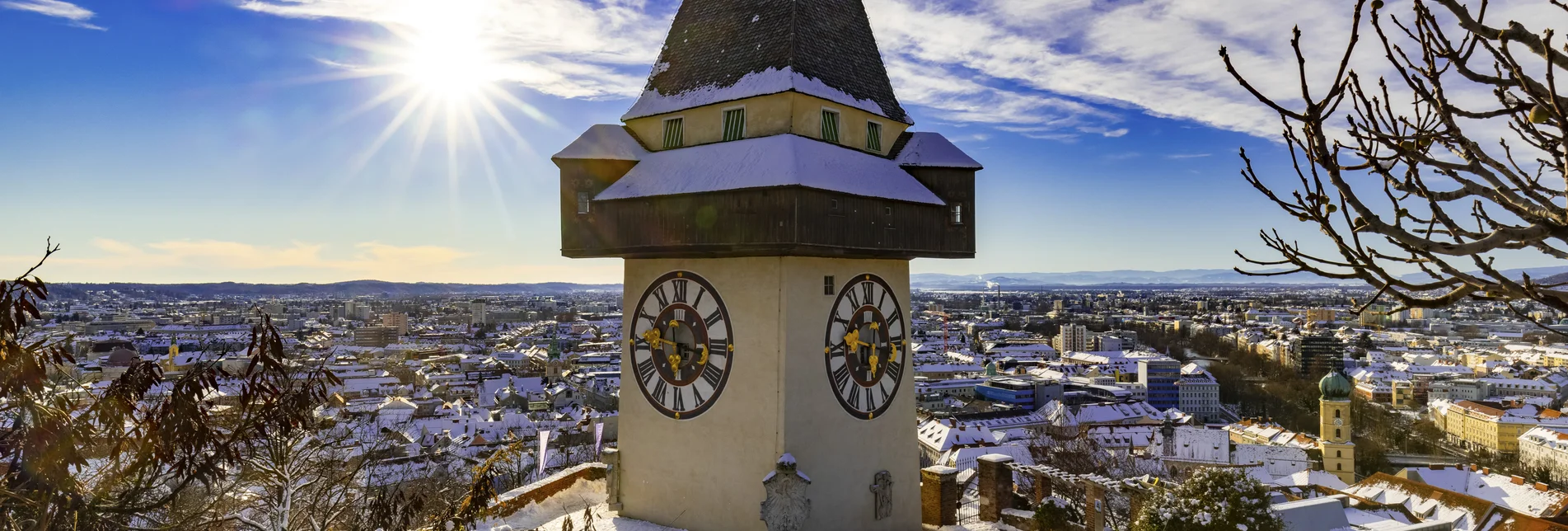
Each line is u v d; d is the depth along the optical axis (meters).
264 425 15.53
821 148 30.78
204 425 14.40
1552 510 75.31
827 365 31.05
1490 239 9.07
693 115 32.81
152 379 14.55
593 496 36.50
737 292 30.72
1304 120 9.38
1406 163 10.00
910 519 34.22
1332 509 55.78
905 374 34.47
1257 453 124.06
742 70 32.03
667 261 32.78
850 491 31.66
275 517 21.86
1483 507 66.12
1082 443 132.50
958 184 34.00
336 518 28.89
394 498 23.81
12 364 12.66
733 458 30.48
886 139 34.94
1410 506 69.94
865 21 35.69
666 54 35.28
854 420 32.06
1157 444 141.75
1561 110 8.31
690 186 29.72
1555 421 185.12
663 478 32.44
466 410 179.62
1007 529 36.84
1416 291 9.79
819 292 30.81
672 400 32.38
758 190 28.20
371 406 164.75
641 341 33.44
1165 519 36.75
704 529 31.14
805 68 31.19
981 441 153.25
